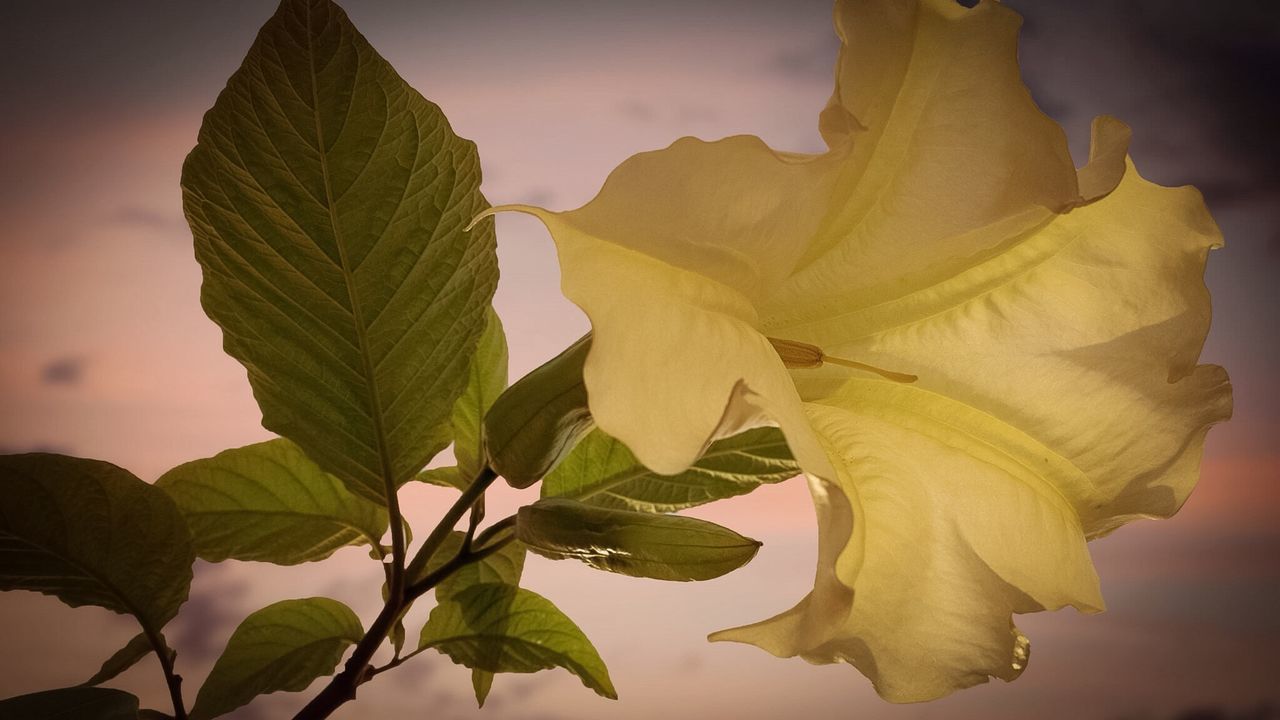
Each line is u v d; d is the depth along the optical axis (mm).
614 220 278
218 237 363
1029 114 331
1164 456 408
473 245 378
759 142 288
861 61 328
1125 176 410
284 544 434
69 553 362
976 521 380
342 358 380
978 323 407
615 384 257
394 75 357
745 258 301
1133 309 407
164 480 423
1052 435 405
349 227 366
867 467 379
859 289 389
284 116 354
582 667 416
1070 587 387
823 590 275
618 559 361
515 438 364
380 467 389
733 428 285
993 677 354
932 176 348
